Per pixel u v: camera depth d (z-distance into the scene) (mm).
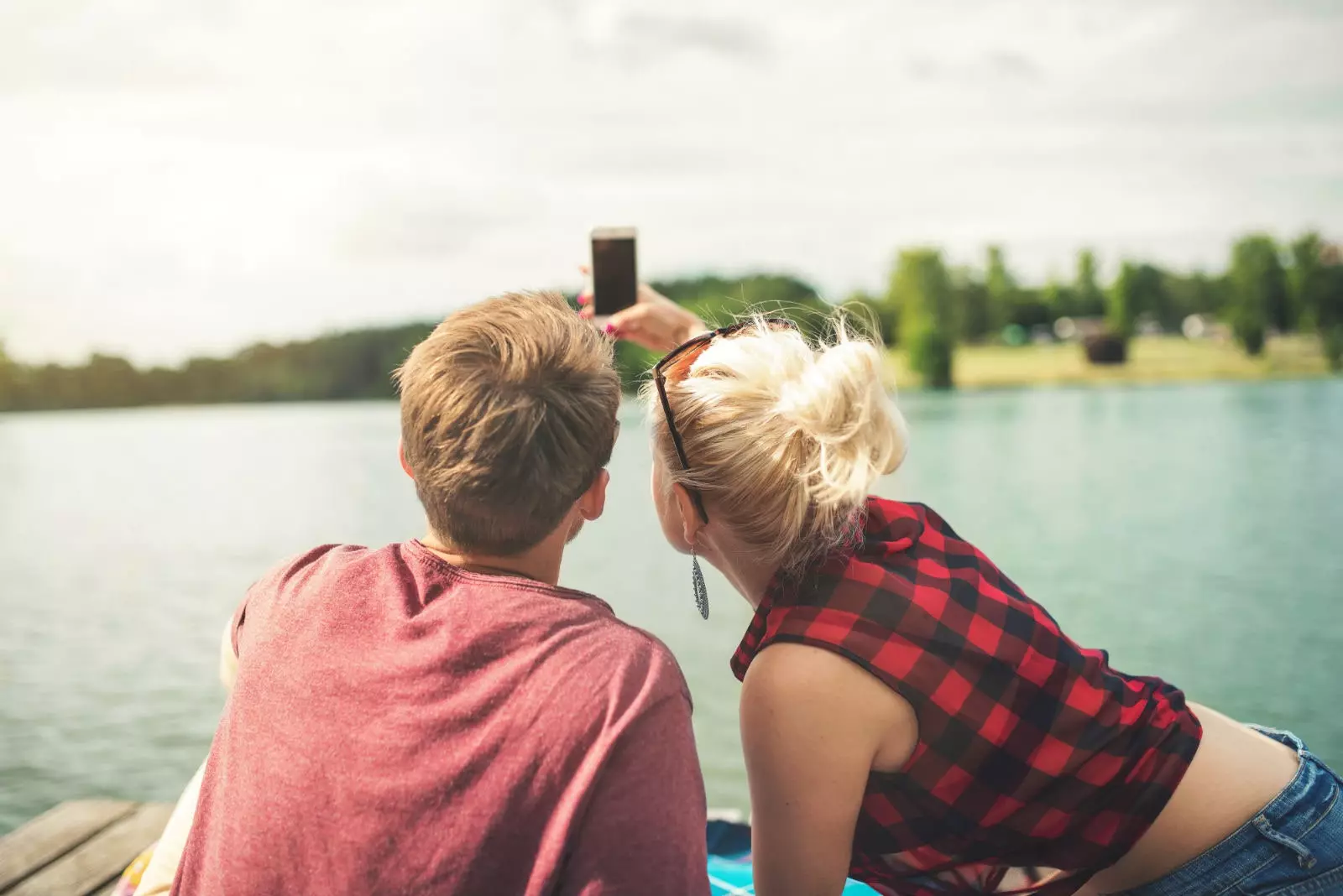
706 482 1415
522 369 1126
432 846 994
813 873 1405
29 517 14523
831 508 1358
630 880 984
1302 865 1437
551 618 1094
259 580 1251
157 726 5980
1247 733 1567
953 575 1421
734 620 8188
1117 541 11305
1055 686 1384
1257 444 19734
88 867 2359
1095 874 1571
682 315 2365
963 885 1629
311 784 1022
